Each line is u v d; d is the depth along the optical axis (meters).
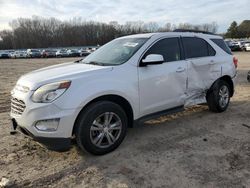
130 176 3.54
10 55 53.47
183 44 5.36
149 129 5.25
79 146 3.99
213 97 5.98
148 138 4.79
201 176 3.51
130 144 4.53
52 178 3.54
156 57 4.40
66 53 51.78
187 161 3.92
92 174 3.62
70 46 112.75
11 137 4.89
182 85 5.18
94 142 3.99
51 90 3.66
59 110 3.65
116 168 3.76
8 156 4.15
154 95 4.70
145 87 4.54
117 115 4.18
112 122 4.20
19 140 4.75
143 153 4.20
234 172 3.59
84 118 3.84
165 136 4.88
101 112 3.97
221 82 6.12
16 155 4.19
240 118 5.84
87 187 3.33
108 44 5.47
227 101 6.36
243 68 16.44
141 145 4.49
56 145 3.72
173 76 4.96
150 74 4.60
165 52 4.98
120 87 4.18
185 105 5.34
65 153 4.23
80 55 51.69
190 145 4.47
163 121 5.72
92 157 4.09
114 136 4.23
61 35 114.06
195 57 5.52
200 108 6.64
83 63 4.88
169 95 4.95
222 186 3.28
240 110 6.48
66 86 3.72
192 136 4.86
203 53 5.74
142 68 4.53
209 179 3.43
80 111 3.83
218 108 6.11
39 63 32.47
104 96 4.09
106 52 5.07
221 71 6.03
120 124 4.25
